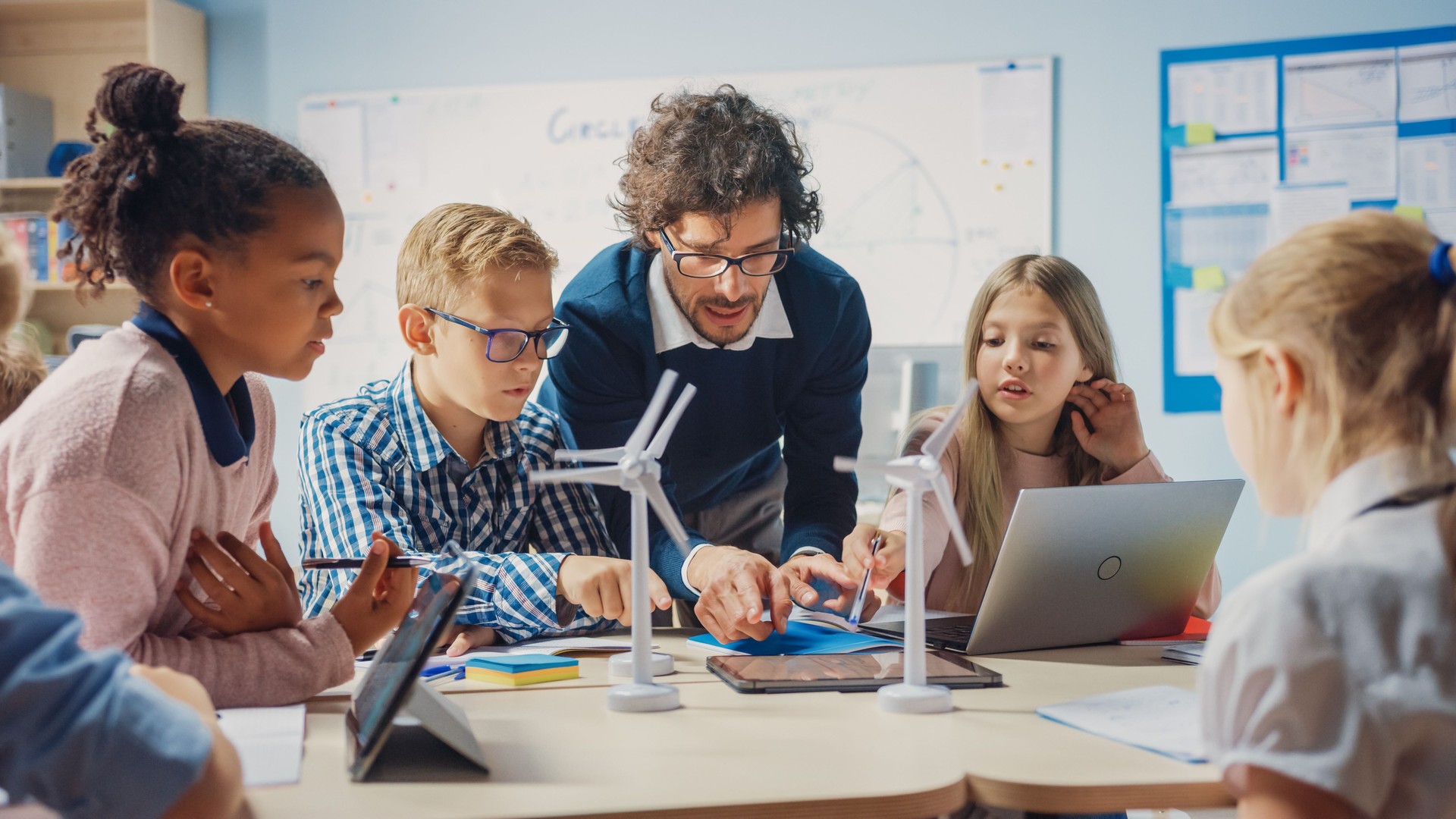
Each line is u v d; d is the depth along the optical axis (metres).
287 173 0.93
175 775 0.57
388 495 1.35
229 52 3.25
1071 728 0.87
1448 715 0.64
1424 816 0.65
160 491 0.87
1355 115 2.84
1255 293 0.76
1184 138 2.91
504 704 0.97
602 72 3.14
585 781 0.74
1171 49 2.91
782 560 1.60
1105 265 2.96
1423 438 0.70
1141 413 2.95
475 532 1.44
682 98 1.49
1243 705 0.67
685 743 0.83
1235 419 0.80
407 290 1.39
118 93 0.90
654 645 1.26
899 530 1.45
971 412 1.61
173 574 0.92
